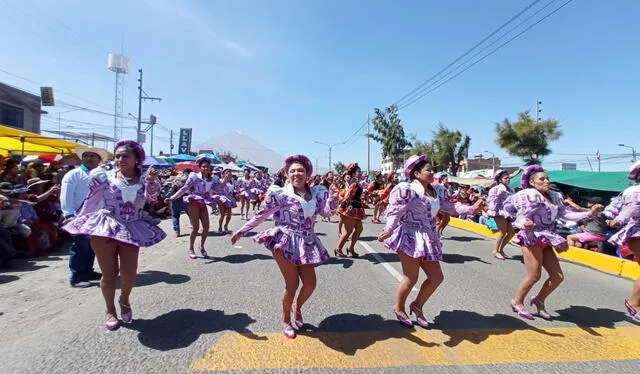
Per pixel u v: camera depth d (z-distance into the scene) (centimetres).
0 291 556
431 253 412
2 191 723
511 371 349
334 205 425
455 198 1662
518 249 1018
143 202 429
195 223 786
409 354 376
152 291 552
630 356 383
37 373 323
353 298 545
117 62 3916
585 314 510
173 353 364
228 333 411
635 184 499
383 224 1497
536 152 2550
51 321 437
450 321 467
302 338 405
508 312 506
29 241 762
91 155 583
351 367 348
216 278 630
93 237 400
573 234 977
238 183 1623
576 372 350
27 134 1158
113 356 355
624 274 757
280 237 396
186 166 2047
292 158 416
